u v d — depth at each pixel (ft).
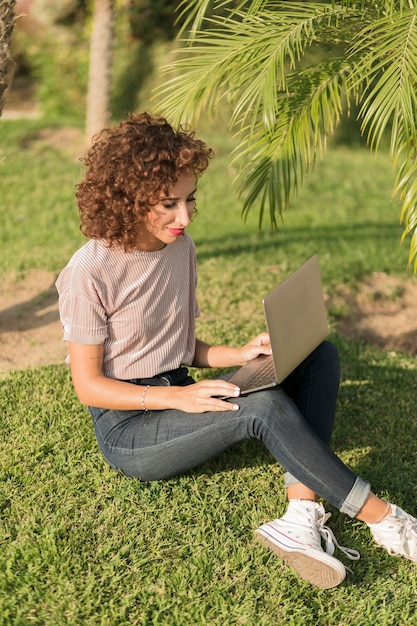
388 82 9.66
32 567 8.28
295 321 8.67
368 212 24.86
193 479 9.85
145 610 7.86
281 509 9.43
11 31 12.50
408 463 10.86
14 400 11.85
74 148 30.94
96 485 9.66
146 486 9.61
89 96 29.19
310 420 9.25
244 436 8.39
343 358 14.25
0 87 12.71
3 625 7.57
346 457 10.93
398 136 9.96
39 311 16.19
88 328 8.61
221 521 9.21
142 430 8.84
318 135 11.17
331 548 8.42
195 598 8.03
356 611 8.07
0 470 9.95
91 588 8.02
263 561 8.64
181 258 9.26
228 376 9.82
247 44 10.95
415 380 13.46
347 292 18.03
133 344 9.01
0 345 14.57
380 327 16.75
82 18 39.91
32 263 18.37
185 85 11.25
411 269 19.54
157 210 8.24
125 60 37.88
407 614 8.01
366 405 12.48
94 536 8.81
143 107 37.60
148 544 8.76
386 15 10.69
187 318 9.51
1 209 23.15
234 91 10.81
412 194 9.95
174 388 8.66
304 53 12.13
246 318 15.62
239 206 24.61
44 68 40.34
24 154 29.45
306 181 28.14
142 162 7.99
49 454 10.36
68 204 23.90
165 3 37.40
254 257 19.47
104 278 8.62
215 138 33.63
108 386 8.68
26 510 9.19
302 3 11.64
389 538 8.42
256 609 7.98
